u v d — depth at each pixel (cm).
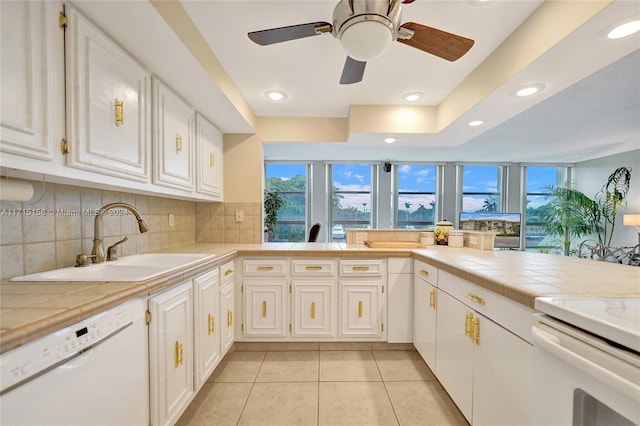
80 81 101
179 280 127
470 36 147
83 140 103
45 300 80
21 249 108
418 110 242
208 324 161
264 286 212
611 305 79
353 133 243
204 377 155
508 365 103
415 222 614
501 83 153
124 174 127
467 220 550
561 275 119
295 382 177
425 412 150
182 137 182
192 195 198
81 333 75
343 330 214
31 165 85
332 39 151
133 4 100
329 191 608
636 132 354
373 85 205
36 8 86
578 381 68
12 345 58
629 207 477
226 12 130
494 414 111
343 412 150
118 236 163
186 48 128
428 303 183
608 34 109
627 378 58
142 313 104
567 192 550
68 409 71
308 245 250
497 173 610
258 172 266
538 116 295
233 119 227
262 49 160
